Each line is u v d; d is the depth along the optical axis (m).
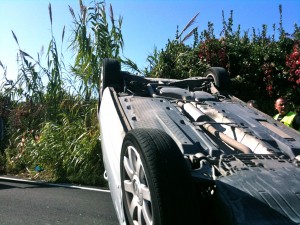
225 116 4.56
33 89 10.95
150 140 3.07
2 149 10.17
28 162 9.05
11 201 6.13
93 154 8.24
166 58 10.58
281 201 2.83
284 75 9.34
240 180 3.00
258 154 3.56
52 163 8.52
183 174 2.92
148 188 3.00
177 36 10.84
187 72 10.19
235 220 2.72
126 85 5.84
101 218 5.23
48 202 6.06
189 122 4.29
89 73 10.12
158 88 5.62
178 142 3.71
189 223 2.81
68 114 9.69
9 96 11.27
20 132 10.41
